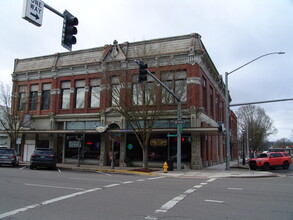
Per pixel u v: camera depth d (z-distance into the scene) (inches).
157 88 825.5
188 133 919.7
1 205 291.1
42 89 1202.0
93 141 1064.8
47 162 803.4
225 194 378.0
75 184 456.8
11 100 1202.0
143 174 745.6
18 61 1278.3
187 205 301.6
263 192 401.1
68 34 353.7
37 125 1174.3
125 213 262.1
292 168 1079.0
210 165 1120.8
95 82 1092.5
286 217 255.8
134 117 884.0
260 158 981.2
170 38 975.0
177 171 799.1
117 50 1032.2
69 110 1119.0
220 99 1450.5
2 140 1284.4
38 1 316.8
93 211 268.2
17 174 606.2
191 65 927.7
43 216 247.9
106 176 631.8
